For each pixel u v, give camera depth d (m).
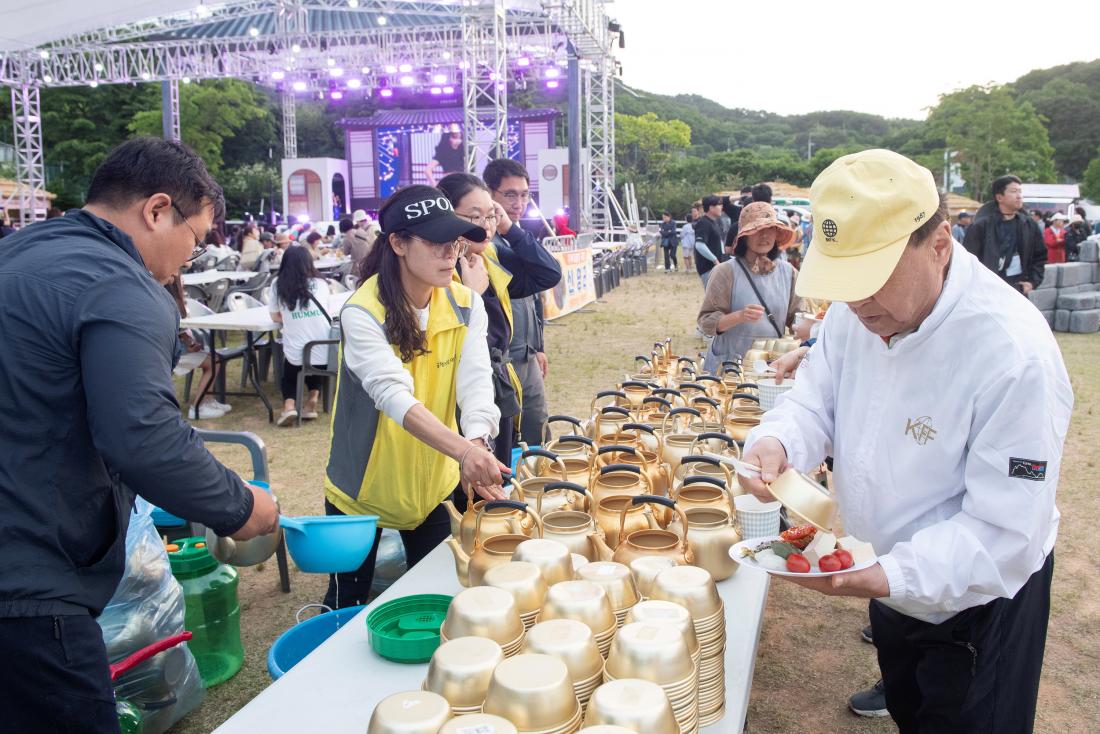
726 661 1.55
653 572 1.62
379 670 1.55
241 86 38.56
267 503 1.64
